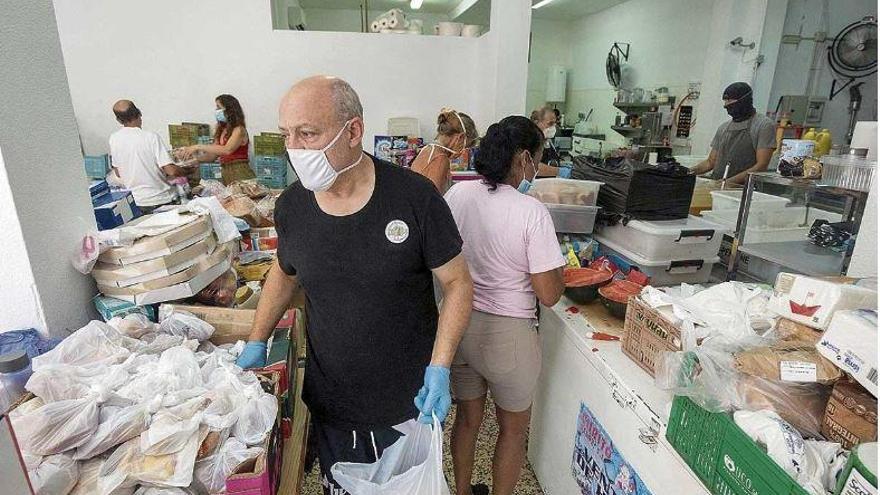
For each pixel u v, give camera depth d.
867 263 1.25
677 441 0.99
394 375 1.17
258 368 1.16
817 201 1.87
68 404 0.87
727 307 1.09
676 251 1.76
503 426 1.58
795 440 0.75
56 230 1.26
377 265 1.05
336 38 4.77
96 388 0.93
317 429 1.27
